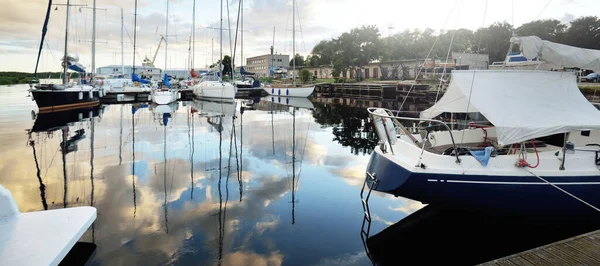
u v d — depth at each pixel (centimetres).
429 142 670
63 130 1473
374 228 538
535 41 561
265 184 754
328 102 3161
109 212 588
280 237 502
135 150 1095
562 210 501
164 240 487
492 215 527
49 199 652
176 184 750
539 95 533
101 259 434
